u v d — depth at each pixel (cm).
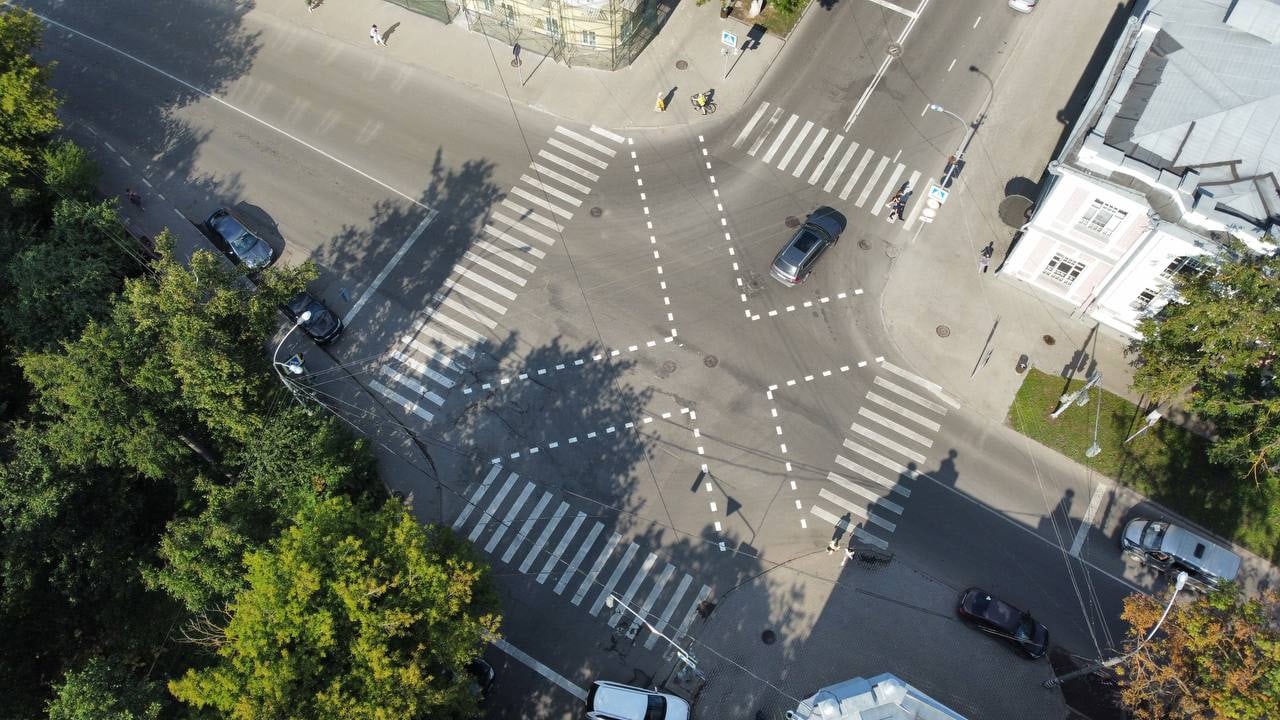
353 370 4491
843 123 5109
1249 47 3869
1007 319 4525
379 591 3011
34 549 3684
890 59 5303
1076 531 4034
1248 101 3756
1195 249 3681
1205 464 4116
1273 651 2872
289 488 3691
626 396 4388
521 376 4456
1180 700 3136
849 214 4838
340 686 2917
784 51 5366
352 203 4962
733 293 4638
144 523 4106
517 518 4131
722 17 5491
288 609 3003
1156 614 3225
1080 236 4106
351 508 3384
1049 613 3869
